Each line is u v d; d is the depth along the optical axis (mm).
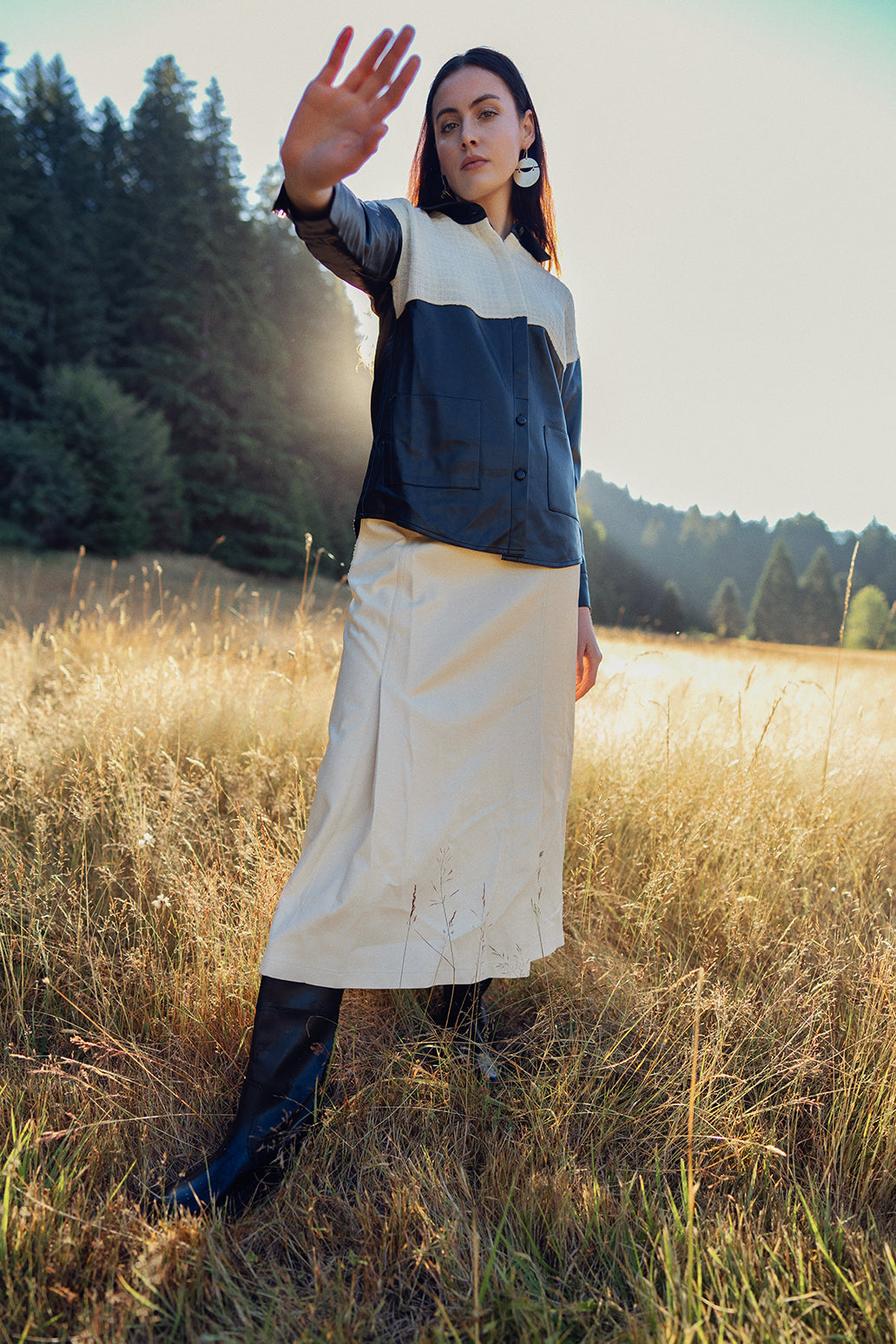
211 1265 977
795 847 2160
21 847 2057
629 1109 1316
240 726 3008
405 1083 1333
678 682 4941
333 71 974
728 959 1830
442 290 1297
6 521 29094
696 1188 1076
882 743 3250
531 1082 1357
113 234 44375
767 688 4617
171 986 1527
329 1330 882
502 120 1395
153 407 39344
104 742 2600
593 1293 982
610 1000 1565
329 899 1199
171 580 22344
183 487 37312
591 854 2066
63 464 29516
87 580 17344
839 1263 1047
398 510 1232
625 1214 1078
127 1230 1012
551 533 1354
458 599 1283
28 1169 1100
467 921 1302
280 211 1114
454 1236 1028
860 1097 1340
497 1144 1240
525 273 1469
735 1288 953
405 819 1227
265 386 41656
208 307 40781
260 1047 1197
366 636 1259
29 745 2510
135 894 1866
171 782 2246
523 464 1306
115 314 42188
